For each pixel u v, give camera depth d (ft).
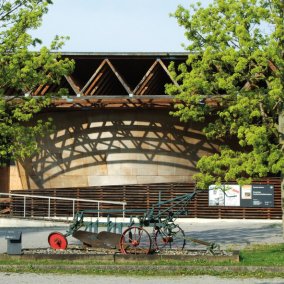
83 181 127.44
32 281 50.62
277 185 115.65
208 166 68.39
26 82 77.97
